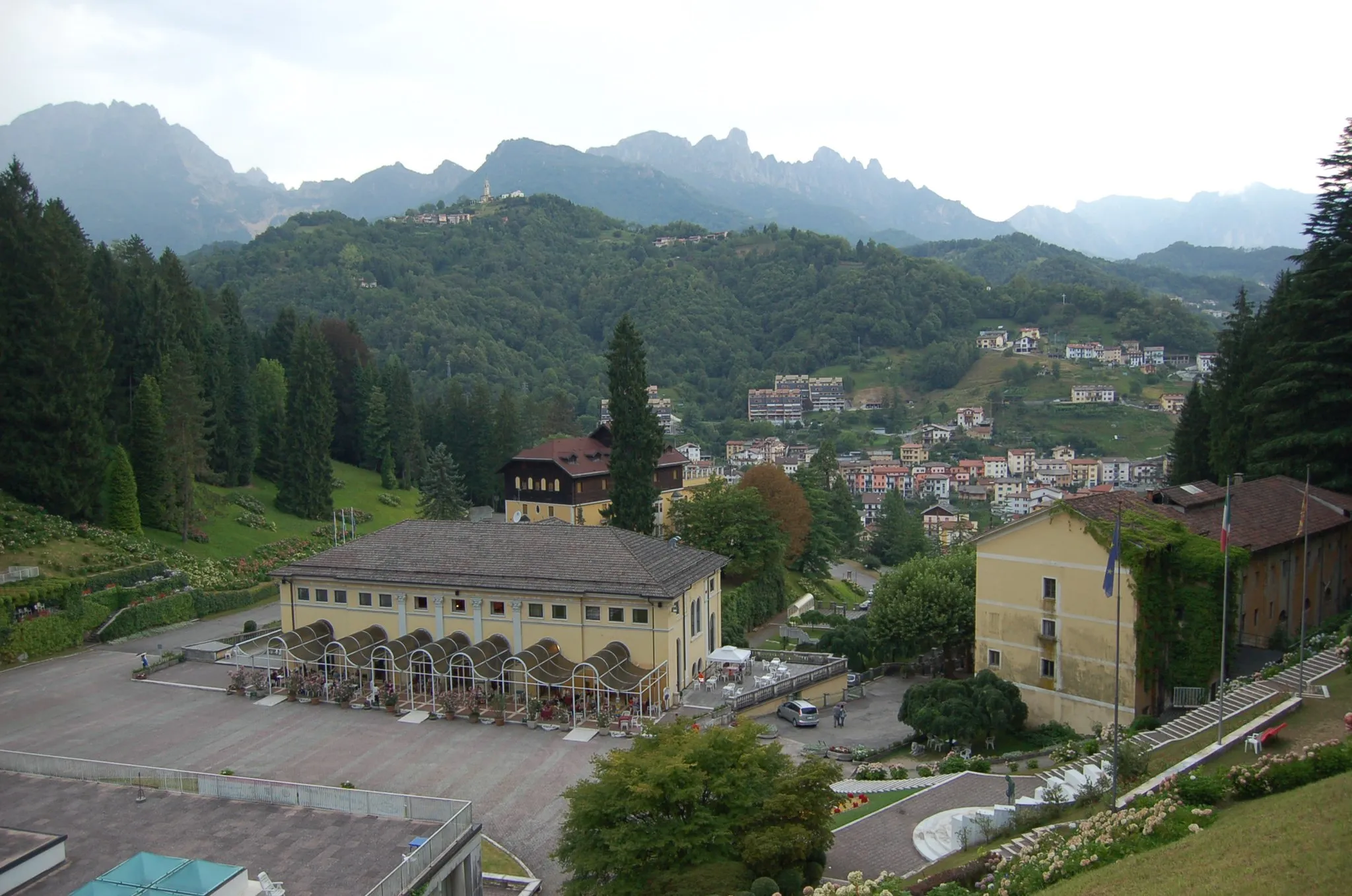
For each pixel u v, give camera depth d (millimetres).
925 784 43875
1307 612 61125
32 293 84250
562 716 55781
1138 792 33469
